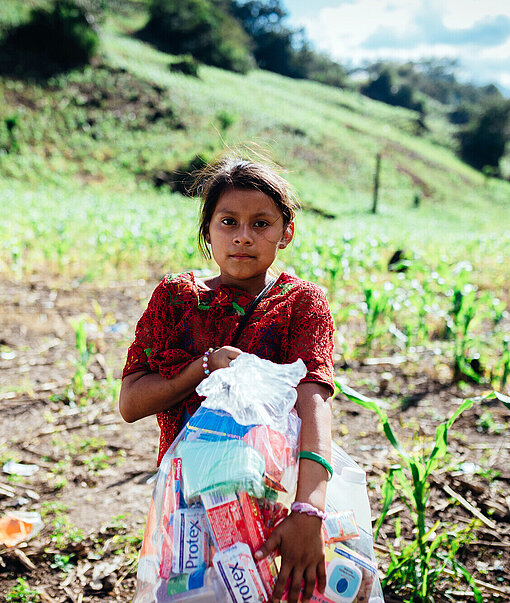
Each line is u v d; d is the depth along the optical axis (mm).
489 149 68625
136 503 3125
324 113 54000
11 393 4621
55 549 2734
